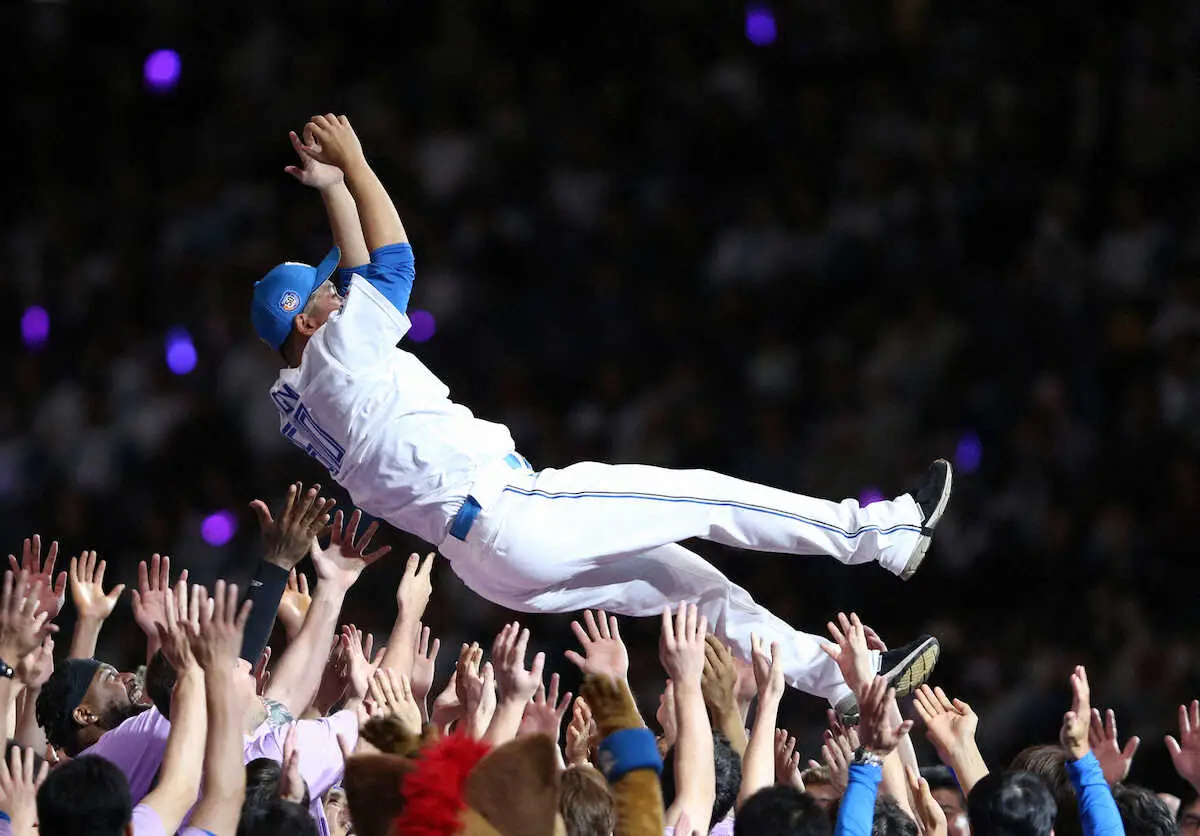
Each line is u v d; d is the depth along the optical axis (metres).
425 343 42.56
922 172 41.78
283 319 17.84
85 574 17.94
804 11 45.00
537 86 46.44
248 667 15.41
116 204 46.75
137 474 40.56
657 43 46.59
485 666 15.58
